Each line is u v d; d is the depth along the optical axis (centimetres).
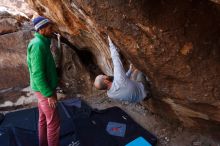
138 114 466
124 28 276
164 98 371
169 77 315
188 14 260
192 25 264
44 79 315
